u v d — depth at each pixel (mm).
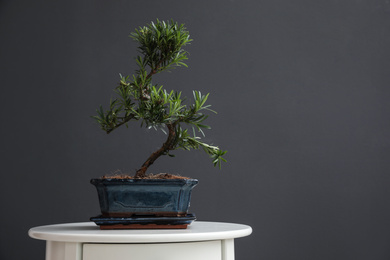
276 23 2545
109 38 2561
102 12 2576
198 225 1218
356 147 2465
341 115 2486
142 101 1138
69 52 2557
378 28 2520
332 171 2455
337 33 2525
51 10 2582
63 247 969
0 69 2545
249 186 2453
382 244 2404
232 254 1047
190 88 2508
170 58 1205
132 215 1087
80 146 2494
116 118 1181
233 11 2559
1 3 2580
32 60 2549
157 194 1092
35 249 2434
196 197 2443
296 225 2428
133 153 2486
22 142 2500
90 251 934
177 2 2568
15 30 2568
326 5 2545
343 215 2428
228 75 2521
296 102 2500
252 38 2541
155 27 1188
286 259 2408
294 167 2463
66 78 2541
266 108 2502
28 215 2451
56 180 2475
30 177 2475
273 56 2529
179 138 1180
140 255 928
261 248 2416
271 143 2479
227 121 2494
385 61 2502
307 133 2482
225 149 2477
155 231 1019
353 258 2402
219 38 2543
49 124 2510
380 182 2439
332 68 2510
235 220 2432
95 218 1063
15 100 2525
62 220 2451
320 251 2410
